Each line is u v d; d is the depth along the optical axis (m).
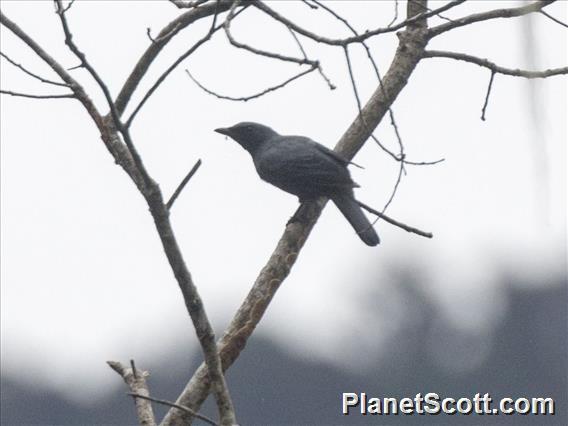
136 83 10.48
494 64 10.68
